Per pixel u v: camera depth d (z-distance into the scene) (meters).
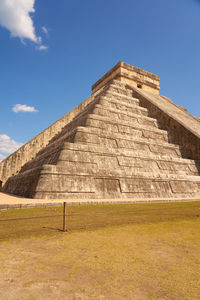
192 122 29.72
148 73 43.44
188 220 7.29
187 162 21.02
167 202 12.96
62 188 13.00
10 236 4.94
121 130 21.00
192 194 17.94
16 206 9.12
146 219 7.33
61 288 2.66
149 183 16.27
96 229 5.76
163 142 22.31
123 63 40.22
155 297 2.49
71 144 15.21
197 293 2.59
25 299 2.40
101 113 22.06
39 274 3.03
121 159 16.81
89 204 10.78
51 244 4.41
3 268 3.21
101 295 2.51
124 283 2.82
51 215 7.54
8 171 26.50
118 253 3.96
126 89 33.53
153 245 4.48
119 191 14.74
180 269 3.29
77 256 3.77
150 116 28.89
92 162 15.23
